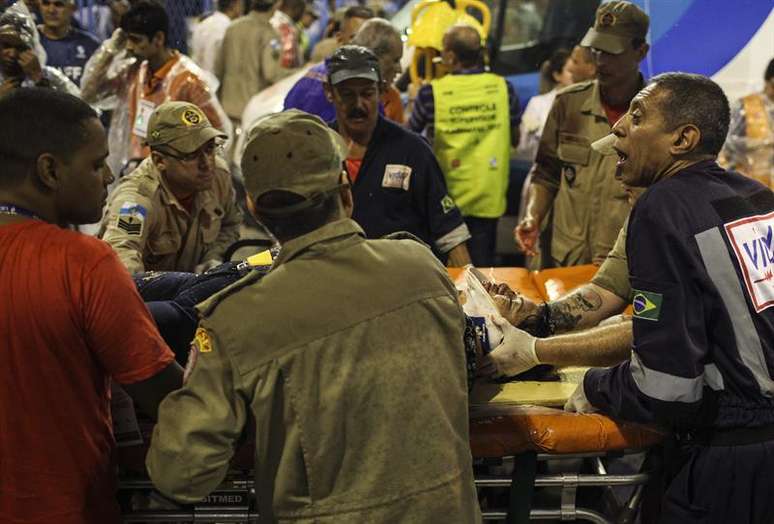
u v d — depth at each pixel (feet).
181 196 10.40
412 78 19.58
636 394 7.24
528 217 13.28
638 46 12.07
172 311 7.98
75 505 6.68
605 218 12.60
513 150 17.33
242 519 7.89
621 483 8.05
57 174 6.53
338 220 6.21
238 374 5.98
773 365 7.20
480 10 21.26
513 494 8.02
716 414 7.34
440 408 6.19
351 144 11.93
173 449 6.03
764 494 7.37
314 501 6.10
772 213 7.45
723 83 15.43
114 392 7.48
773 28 15.06
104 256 6.48
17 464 6.56
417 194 12.01
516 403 8.30
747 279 7.12
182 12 24.27
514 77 20.65
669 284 7.00
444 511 6.15
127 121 15.85
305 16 28.76
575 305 9.01
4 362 6.40
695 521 7.52
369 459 6.07
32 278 6.35
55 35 18.31
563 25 20.02
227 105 22.89
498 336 8.35
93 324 6.41
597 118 12.57
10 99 6.54
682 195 7.19
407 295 6.17
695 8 15.12
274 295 6.03
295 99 15.70
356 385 6.00
